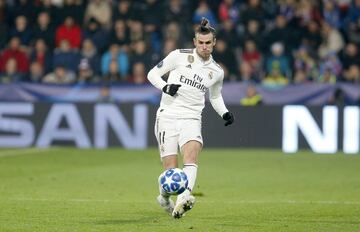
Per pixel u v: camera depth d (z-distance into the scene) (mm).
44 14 76688
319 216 33062
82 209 34531
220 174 51031
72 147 67562
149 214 33125
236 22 78125
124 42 74375
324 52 77188
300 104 68750
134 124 67062
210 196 40562
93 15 78188
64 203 36562
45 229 28750
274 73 71438
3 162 56750
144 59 71562
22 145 68000
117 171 52125
